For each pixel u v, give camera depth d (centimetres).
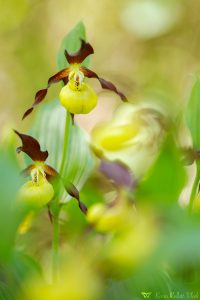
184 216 33
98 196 62
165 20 163
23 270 47
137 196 37
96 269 37
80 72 64
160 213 34
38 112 69
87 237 49
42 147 68
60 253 58
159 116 56
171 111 57
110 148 65
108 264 36
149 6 164
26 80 168
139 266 32
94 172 66
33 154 59
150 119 58
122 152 65
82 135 68
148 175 37
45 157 59
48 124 69
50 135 69
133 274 35
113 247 35
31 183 60
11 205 33
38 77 169
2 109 163
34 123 69
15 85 167
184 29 173
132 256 33
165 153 37
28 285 41
